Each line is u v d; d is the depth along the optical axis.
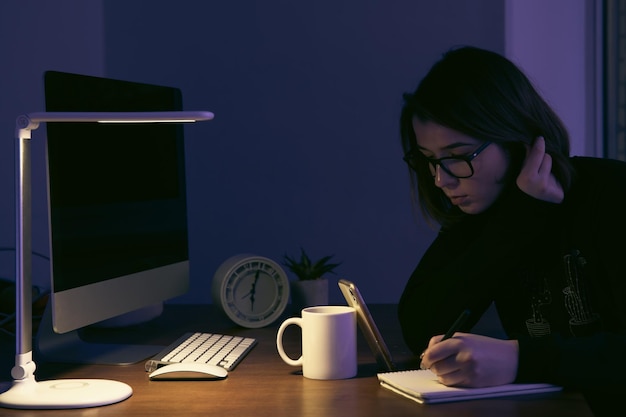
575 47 2.86
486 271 1.45
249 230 2.65
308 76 2.62
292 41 2.61
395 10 2.58
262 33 2.62
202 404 1.11
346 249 2.63
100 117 1.16
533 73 2.78
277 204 2.64
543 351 1.16
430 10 2.57
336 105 2.61
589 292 1.44
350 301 1.35
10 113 2.31
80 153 1.42
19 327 1.16
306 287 1.91
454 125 1.36
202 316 1.98
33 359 1.45
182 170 1.89
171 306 2.16
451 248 1.63
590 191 1.43
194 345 1.50
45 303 1.82
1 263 2.26
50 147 1.32
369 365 1.38
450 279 1.49
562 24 2.80
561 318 1.47
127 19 2.64
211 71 2.63
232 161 2.64
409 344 1.52
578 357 1.14
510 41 2.55
